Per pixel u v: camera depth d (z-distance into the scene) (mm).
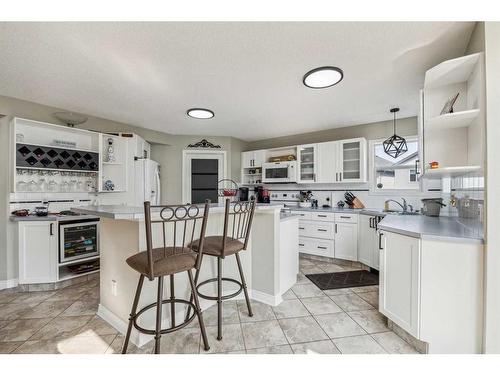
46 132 2979
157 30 1562
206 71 2117
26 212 2709
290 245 2648
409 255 1638
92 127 3434
